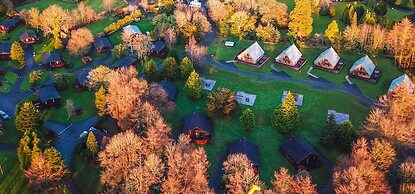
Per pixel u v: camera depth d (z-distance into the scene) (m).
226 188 110.94
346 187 96.12
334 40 182.25
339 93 155.88
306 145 125.00
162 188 103.62
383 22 191.75
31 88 161.50
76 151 129.38
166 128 123.75
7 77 168.12
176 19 193.25
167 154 110.06
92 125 141.38
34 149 111.75
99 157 114.56
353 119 142.62
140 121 127.25
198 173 101.81
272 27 191.62
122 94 129.62
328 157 126.94
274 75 168.00
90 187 117.25
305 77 166.62
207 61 178.75
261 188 102.06
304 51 184.12
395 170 113.38
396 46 168.00
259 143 132.38
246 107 148.12
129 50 184.88
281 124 132.00
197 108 148.50
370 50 176.25
